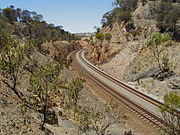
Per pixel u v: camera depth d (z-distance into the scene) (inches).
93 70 2111.2
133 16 3442.4
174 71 1300.4
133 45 2198.6
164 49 1526.8
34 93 551.2
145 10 3324.3
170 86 1161.4
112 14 4608.8
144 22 2947.8
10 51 623.5
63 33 5457.7
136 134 727.1
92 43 3351.4
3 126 390.9
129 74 1685.5
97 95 1253.7
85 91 1208.2
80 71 1985.7
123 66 2014.0
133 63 1774.1
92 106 993.5
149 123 794.8
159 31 2429.9
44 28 4276.6
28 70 856.9
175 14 2294.5
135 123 822.5
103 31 3993.6
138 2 4170.8
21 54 649.6
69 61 2245.3
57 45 3538.4
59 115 691.4
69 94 804.6
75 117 711.1
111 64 2288.4
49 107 662.5
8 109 481.7
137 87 1354.6
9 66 614.2
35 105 542.3
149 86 1306.6
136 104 994.7
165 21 2397.9
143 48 1812.3
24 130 419.8
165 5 2945.4
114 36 2960.1
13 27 3462.1
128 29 3034.0
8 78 706.2
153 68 1481.3
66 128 591.8
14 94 605.0
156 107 964.6
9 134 373.7
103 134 585.9
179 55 1375.5
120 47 2482.8
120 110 929.5
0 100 502.0
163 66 1411.2
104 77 1770.4
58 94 886.4
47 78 503.5
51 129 522.3
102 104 1080.8
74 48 4611.2
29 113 529.0
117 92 1248.2
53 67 508.1
